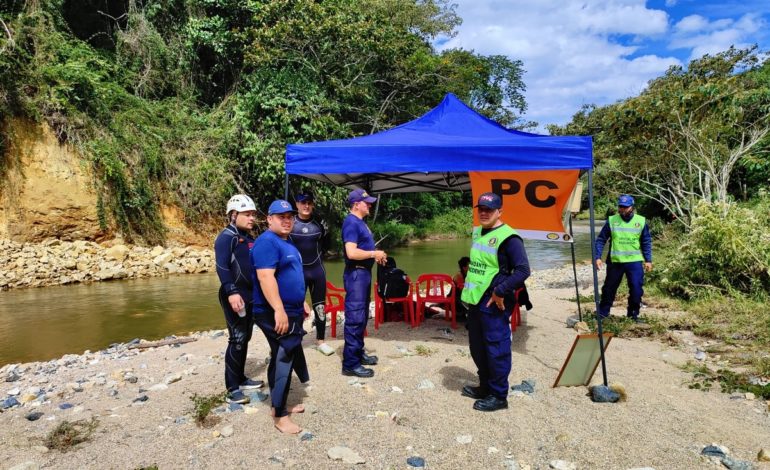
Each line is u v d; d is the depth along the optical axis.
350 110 19.92
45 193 14.36
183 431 3.87
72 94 15.16
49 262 13.25
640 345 6.11
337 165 5.61
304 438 3.69
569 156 4.88
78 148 14.91
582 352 4.55
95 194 15.00
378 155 5.47
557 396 4.44
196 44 19.16
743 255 7.96
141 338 7.83
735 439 3.60
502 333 4.07
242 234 4.49
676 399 4.35
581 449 3.48
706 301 7.83
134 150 15.88
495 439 3.66
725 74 13.02
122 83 17.88
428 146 5.33
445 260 18.27
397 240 25.23
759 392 4.38
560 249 22.22
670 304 8.23
